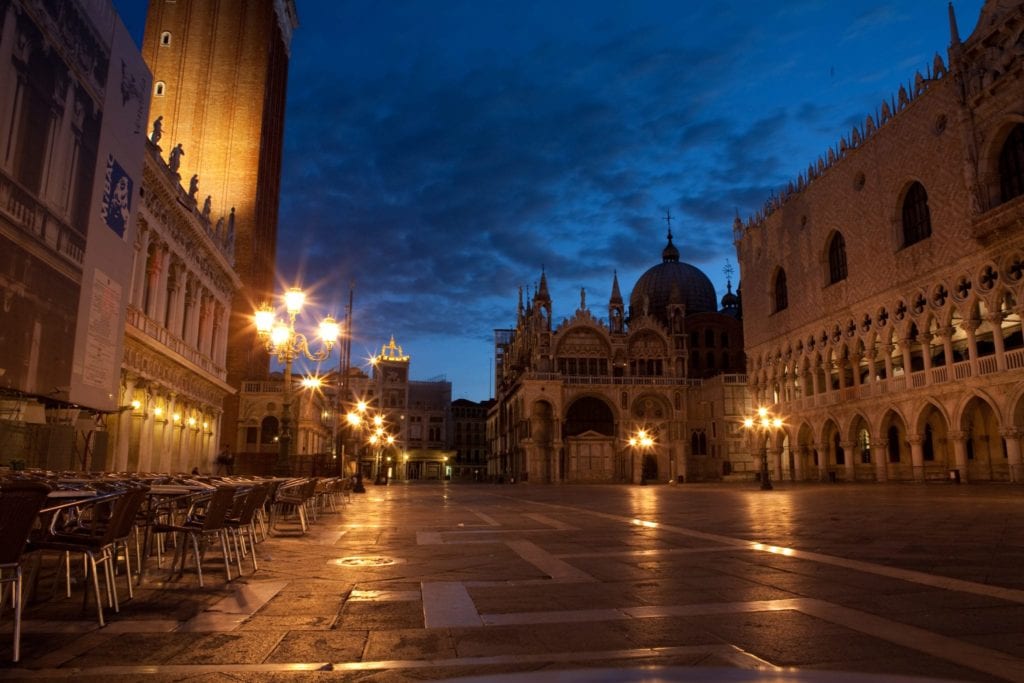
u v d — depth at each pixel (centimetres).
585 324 9694
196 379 4891
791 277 7381
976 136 4841
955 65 4994
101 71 2723
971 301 4850
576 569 1058
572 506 2845
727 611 746
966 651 575
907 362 5531
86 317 2642
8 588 805
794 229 7350
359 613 765
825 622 687
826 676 179
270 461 6038
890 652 576
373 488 6272
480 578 987
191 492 1115
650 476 9231
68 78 2480
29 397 2416
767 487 4675
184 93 7281
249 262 7069
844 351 6388
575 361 9669
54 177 2405
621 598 830
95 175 2695
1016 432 4441
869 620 691
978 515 1980
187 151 7162
